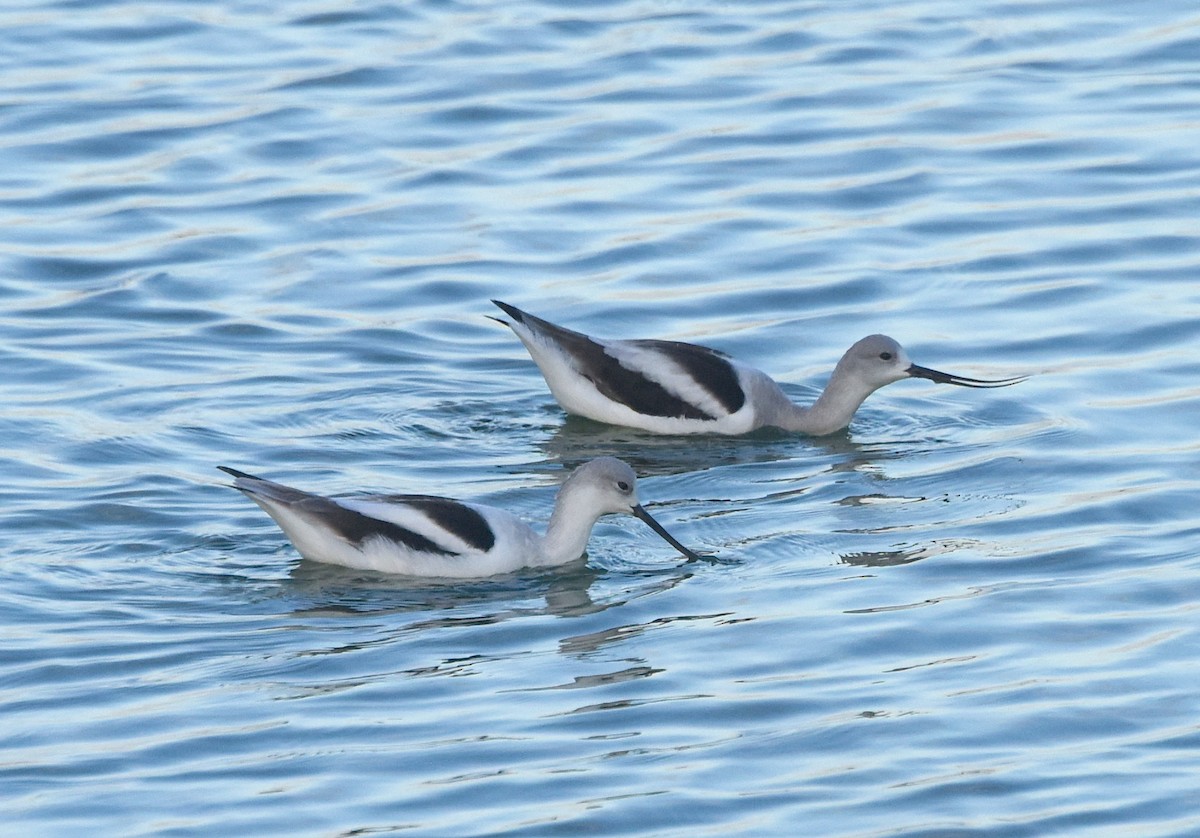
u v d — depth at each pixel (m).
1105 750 12.37
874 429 19.36
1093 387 19.47
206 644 14.18
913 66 28.19
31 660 13.84
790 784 12.00
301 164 25.16
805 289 22.05
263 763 12.36
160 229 23.38
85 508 16.50
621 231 23.39
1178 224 23.22
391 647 14.19
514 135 25.98
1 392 19.03
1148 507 16.50
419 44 28.95
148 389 19.23
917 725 12.76
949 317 21.31
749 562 15.84
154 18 29.91
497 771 12.21
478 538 15.71
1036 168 24.88
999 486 17.38
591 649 14.14
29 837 11.47
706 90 27.39
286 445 18.16
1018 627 14.23
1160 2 30.48
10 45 28.77
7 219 23.53
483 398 19.69
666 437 19.31
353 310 21.50
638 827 11.50
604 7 30.59
